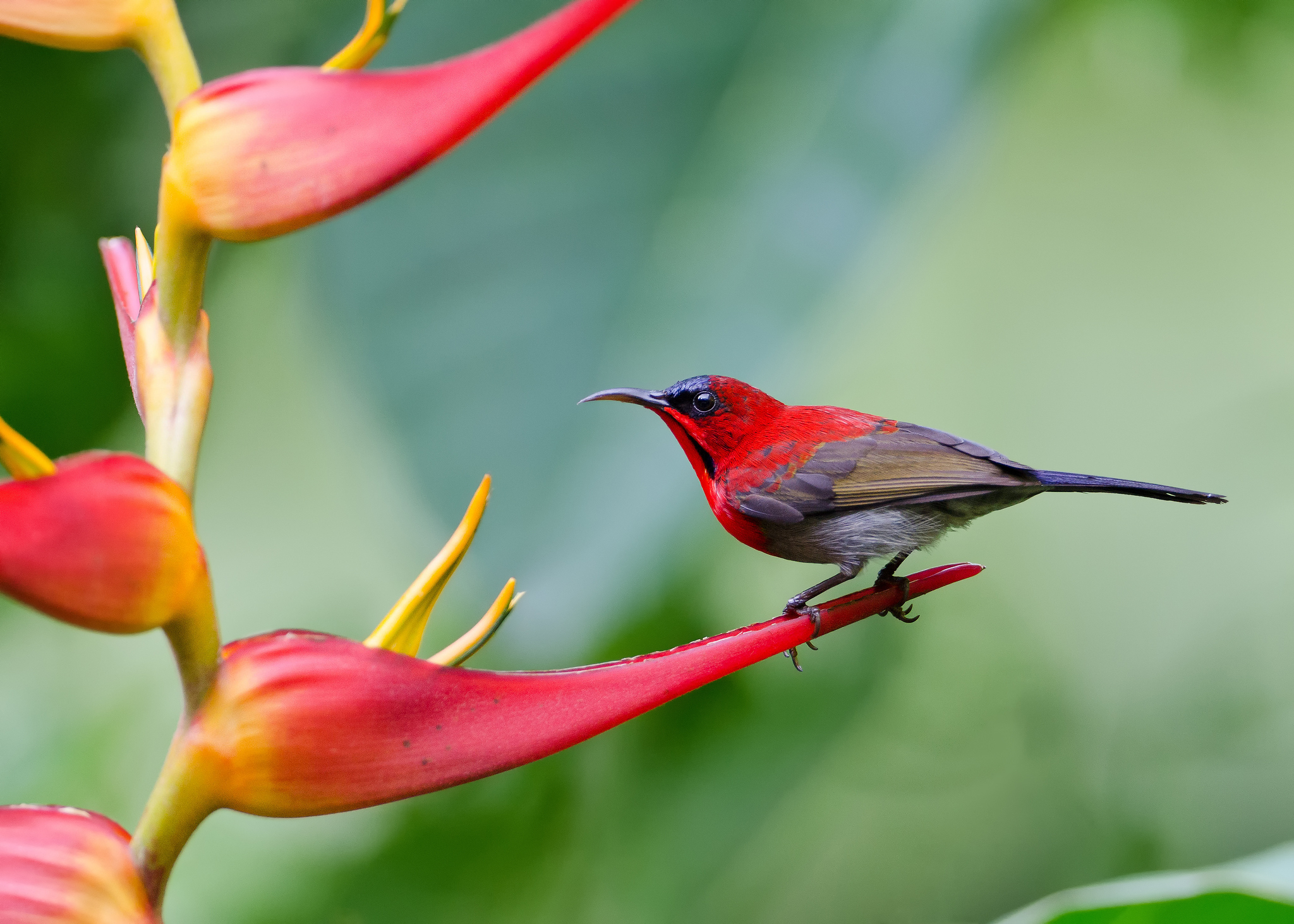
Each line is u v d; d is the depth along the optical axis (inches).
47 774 106.3
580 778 106.1
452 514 101.0
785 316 101.3
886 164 101.7
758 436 104.3
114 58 105.0
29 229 105.0
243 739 83.5
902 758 107.2
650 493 101.0
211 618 82.8
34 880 81.0
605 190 101.9
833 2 102.2
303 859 106.0
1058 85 107.3
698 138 102.0
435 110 81.7
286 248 105.7
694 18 102.3
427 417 101.3
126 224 105.2
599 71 102.1
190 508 80.5
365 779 85.6
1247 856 107.6
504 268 101.7
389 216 102.0
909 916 107.3
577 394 101.3
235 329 107.0
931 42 102.0
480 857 106.0
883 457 104.2
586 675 91.0
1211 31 106.0
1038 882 107.3
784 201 101.7
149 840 83.9
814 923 107.2
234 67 104.8
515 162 102.0
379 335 101.7
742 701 106.2
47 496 74.4
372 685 85.4
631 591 100.7
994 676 107.7
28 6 84.3
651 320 101.5
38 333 104.9
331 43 103.1
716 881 106.0
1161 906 101.2
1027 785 107.7
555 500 101.0
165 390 85.9
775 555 104.5
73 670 106.8
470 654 93.5
